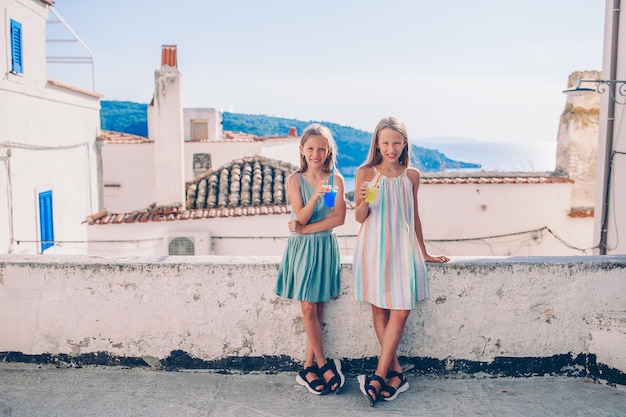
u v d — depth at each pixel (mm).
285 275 3420
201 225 11250
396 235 3305
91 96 13609
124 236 11281
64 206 11969
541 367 3621
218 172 13617
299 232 3301
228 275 3551
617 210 7930
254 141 22047
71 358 3641
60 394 3307
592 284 3570
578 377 3623
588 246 12547
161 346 3615
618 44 7883
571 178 12797
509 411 3158
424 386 3484
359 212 3305
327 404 3234
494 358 3613
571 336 3602
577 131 12742
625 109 7699
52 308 3602
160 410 3141
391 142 3254
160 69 11953
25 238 10062
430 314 3580
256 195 12422
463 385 3506
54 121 11469
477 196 12461
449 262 3586
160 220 11203
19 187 9859
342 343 3617
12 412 3088
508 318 3584
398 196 3320
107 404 3197
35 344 3635
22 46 9969
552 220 12523
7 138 9445
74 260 3641
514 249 12594
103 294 3582
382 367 3250
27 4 10109
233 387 3436
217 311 3580
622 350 3412
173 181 11945
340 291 3566
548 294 3570
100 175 14375
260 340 3598
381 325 3436
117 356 3629
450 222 12516
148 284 3568
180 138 11945
